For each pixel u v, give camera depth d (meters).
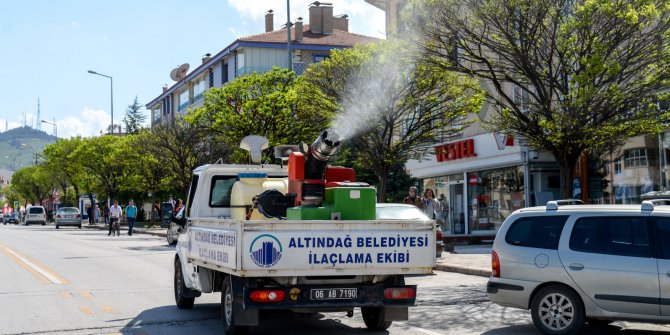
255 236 8.65
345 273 8.94
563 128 16.41
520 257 9.91
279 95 31.36
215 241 9.63
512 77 18.48
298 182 9.75
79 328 10.55
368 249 9.01
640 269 9.08
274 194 10.41
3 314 11.87
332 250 8.88
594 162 24.64
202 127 34.69
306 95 25.00
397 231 9.12
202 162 40.97
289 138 31.62
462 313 11.87
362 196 9.55
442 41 17.97
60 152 67.44
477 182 31.30
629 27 15.76
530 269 9.80
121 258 23.73
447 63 18.22
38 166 88.12
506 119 17.98
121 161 54.50
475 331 10.21
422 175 35.25
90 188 66.44
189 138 41.72
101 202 78.75
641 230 9.23
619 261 9.22
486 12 16.89
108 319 11.34
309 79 24.92
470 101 23.89
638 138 22.70
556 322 9.60
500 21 16.98
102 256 24.66
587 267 9.38
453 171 32.62
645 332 10.05
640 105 16.62
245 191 11.33
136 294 14.48
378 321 10.11
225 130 33.19
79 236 42.38
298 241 8.77
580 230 9.60
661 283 8.95
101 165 60.91
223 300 9.66
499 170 29.78
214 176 11.86
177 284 12.52
